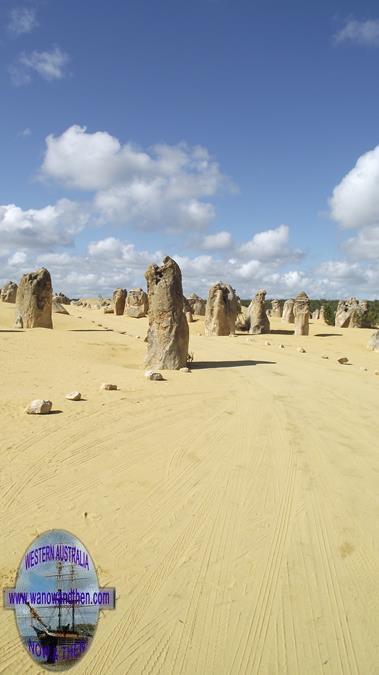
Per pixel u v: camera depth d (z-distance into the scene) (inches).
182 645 169.0
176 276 823.1
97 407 487.2
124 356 987.9
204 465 336.5
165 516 259.0
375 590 202.8
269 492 295.3
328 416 491.8
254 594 197.2
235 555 224.8
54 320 1695.4
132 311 2278.5
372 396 613.0
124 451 357.4
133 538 235.0
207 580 205.0
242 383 678.5
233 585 202.5
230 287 1665.8
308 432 427.8
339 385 693.3
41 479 297.7
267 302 3567.9
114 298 2468.0
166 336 802.8
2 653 161.9
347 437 417.1
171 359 797.9
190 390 608.1
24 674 154.0
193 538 237.9
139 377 697.0
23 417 432.1
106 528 242.5
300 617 184.9
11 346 949.8
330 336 1673.2
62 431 396.2
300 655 166.1
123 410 480.7
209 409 503.8
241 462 345.4
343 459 359.6
